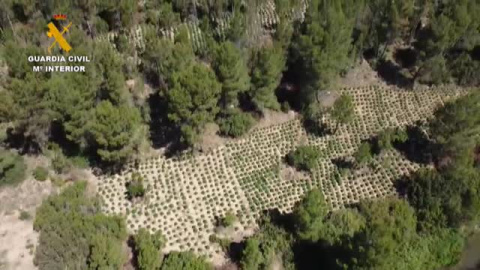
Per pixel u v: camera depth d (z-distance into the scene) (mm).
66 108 46219
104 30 63406
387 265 38781
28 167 49812
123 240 44688
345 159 52969
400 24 60031
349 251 39688
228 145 53719
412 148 54000
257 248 42750
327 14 52406
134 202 48188
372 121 56938
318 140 54969
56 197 45781
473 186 47062
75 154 50906
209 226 46594
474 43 60781
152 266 41469
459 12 56781
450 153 50938
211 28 63375
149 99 56188
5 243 44000
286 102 56688
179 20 64625
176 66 51094
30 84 45125
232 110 53781
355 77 61406
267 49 50688
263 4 69125
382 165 52469
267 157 52875
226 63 48844
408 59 63594
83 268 40719
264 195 49438
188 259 41750
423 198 47500
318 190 45375
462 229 48656
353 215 46188
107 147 48031
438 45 56594
